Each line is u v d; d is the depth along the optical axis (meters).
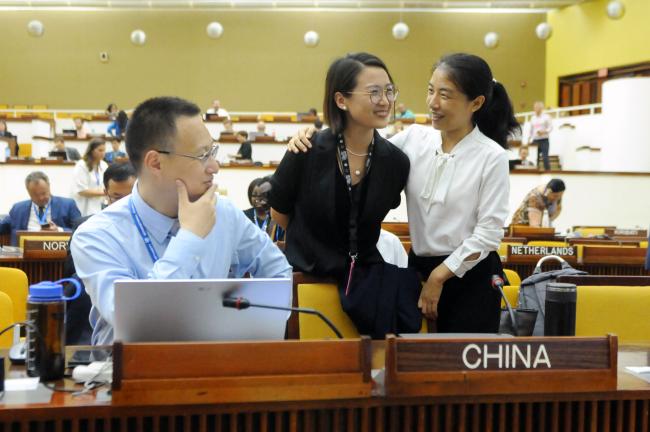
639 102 13.92
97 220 1.87
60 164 11.76
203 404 1.43
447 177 2.35
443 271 2.29
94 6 18.41
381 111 2.18
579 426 1.60
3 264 4.55
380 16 19.39
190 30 19.42
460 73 2.25
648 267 4.49
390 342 1.50
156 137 1.78
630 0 16.58
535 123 14.85
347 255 2.29
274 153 13.85
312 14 19.44
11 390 1.49
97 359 1.70
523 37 19.48
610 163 14.30
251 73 19.55
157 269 1.74
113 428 1.45
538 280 2.56
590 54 17.84
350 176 2.26
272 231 4.11
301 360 1.48
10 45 19.19
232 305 1.56
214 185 1.85
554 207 7.54
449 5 18.27
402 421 1.56
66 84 19.31
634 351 1.98
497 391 1.54
